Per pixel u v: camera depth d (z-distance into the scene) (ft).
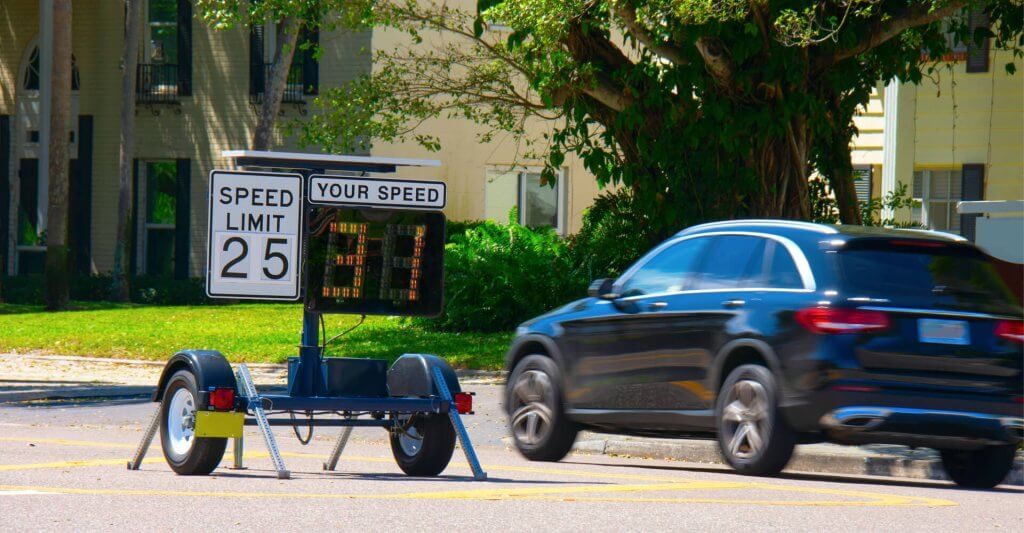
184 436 128.47
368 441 189.06
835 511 107.86
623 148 271.28
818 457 158.30
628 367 146.82
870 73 275.18
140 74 482.28
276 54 428.97
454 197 427.74
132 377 287.28
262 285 128.16
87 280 476.13
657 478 134.82
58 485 118.62
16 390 253.44
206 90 472.85
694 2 214.69
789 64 242.58
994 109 332.60
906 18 243.81
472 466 128.77
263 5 278.46
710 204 260.62
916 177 344.08
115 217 492.95
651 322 144.66
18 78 510.58
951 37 335.26
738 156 258.57
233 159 129.80
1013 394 132.26
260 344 326.85
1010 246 181.37
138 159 485.97
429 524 95.86
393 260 130.21
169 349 326.03
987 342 132.16
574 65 254.88
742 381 134.10
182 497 109.19
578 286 329.93
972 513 110.52
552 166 276.00
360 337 332.19
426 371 130.72
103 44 491.72
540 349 161.07
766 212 257.96
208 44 472.44
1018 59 329.72
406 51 425.69
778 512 105.91
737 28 238.27
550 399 155.74
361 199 129.59
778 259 135.85
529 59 255.09
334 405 126.82
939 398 129.70
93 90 493.77
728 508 107.55
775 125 249.55
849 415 127.34
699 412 139.23
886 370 128.77
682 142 260.62
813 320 129.39
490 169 434.71
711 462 164.45
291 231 128.47
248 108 466.70
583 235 342.03
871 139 361.92
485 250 340.59
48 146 488.85
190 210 478.18
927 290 131.95
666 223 266.16
